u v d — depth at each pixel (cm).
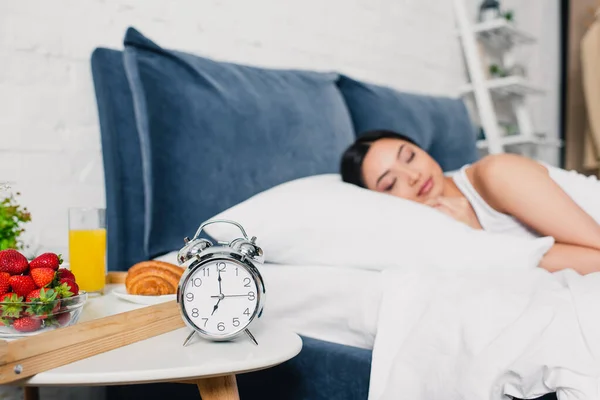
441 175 160
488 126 312
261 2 203
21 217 111
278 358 80
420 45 287
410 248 118
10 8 141
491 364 82
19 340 69
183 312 85
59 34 150
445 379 88
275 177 160
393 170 155
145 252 143
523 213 132
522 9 383
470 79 332
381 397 92
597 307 85
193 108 149
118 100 151
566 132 399
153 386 137
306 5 221
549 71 402
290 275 118
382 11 260
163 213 143
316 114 178
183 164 146
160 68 149
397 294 102
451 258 117
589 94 371
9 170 142
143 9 168
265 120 161
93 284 110
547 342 83
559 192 130
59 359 73
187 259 88
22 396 134
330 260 121
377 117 211
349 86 215
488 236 120
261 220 124
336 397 108
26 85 144
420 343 92
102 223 114
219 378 81
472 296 94
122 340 83
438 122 238
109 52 154
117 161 149
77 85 154
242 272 88
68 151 153
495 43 354
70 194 154
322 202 125
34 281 83
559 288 99
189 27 180
